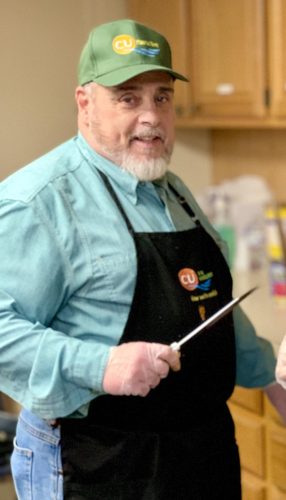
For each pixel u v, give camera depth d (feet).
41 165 5.95
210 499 6.04
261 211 11.15
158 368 5.30
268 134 11.30
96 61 5.90
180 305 5.83
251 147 11.60
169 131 5.98
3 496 10.01
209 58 10.07
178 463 5.85
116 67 5.77
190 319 5.86
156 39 5.97
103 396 5.70
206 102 10.28
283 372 5.59
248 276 10.81
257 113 9.58
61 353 5.38
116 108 5.82
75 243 5.66
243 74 9.64
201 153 12.08
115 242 5.75
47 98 10.85
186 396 5.91
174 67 10.51
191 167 12.03
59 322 5.77
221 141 12.05
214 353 6.06
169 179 6.51
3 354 5.51
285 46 9.05
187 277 5.94
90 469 5.79
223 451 6.14
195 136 11.98
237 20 9.55
